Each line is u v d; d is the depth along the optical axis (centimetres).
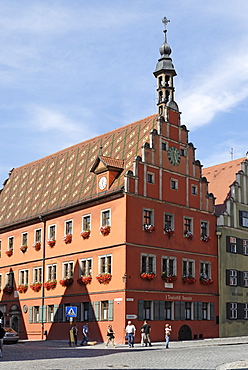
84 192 5134
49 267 5403
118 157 5122
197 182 5241
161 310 4650
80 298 4881
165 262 4797
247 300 5491
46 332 5256
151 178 4819
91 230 4906
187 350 3562
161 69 5256
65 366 2519
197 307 4981
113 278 4547
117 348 3850
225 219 5412
